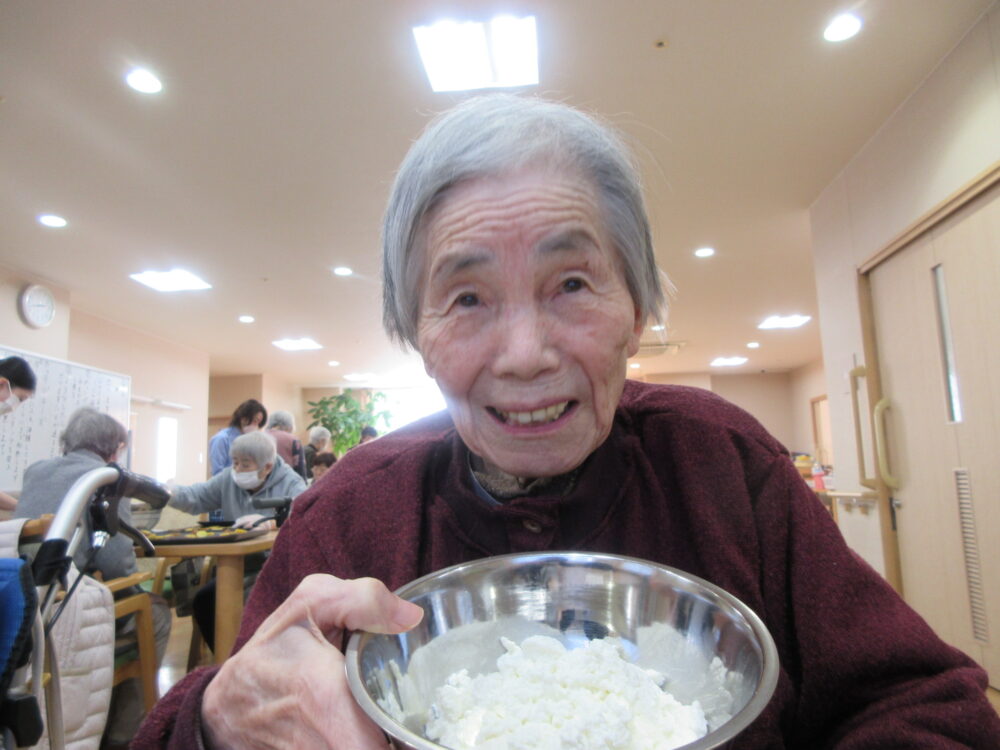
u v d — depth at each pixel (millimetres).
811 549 533
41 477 1846
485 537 554
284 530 631
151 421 6820
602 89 2436
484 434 485
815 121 2684
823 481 4848
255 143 2781
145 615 1751
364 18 2037
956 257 2260
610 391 480
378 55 2213
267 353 8008
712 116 2639
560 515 542
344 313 5836
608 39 2160
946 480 2375
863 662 462
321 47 2166
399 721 367
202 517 3271
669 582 442
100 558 1767
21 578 845
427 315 486
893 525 2752
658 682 408
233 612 1978
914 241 2529
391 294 564
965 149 2184
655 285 557
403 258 497
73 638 1316
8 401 2525
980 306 2143
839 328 3193
